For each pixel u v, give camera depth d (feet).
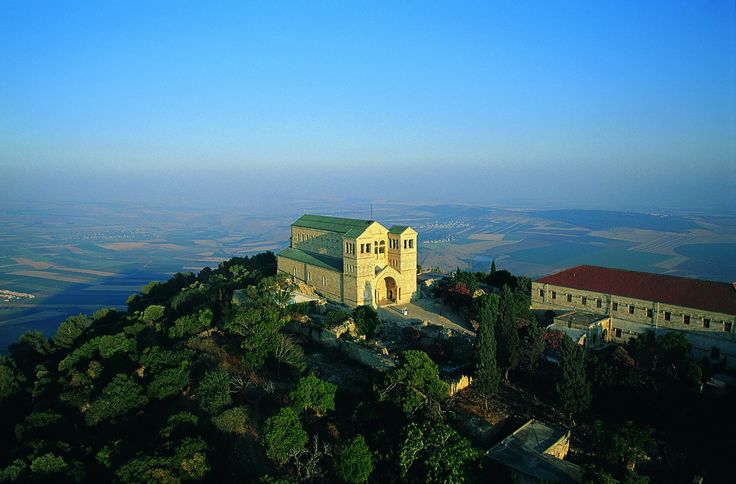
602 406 261.24
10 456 260.21
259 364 314.35
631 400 252.01
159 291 617.21
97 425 285.23
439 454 207.72
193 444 230.27
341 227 480.23
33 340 498.28
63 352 465.47
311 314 411.95
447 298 451.12
